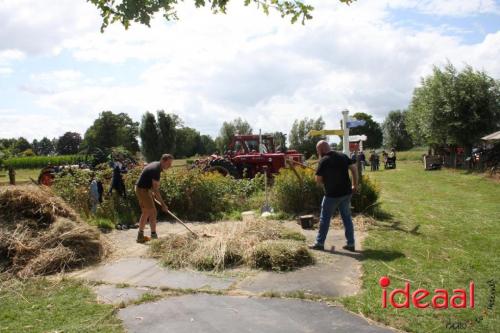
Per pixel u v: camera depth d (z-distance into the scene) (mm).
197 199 10492
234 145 17516
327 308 4266
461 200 12773
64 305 4535
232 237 6328
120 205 10250
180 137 58469
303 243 6652
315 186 9680
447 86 29359
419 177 22750
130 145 75500
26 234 6207
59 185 10625
